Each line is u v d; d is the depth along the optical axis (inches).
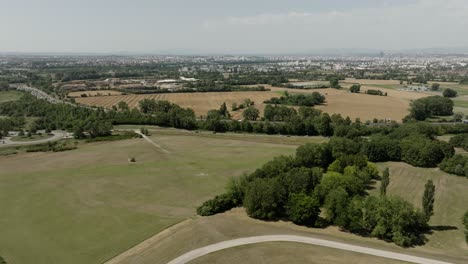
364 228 3307.1
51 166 5467.5
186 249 2893.7
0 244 3149.6
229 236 3083.2
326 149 5142.7
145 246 3046.3
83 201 4116.6
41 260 2886.3
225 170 5177.2
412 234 3159.5
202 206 3727.9
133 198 4200.3
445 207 3959.2
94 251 3006.9
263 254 2770.7
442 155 5295.3
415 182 4685.0
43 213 3791.8
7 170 5275.6
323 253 2792.8
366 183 4566.9
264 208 3430.1
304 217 3284.9
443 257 2827.3
